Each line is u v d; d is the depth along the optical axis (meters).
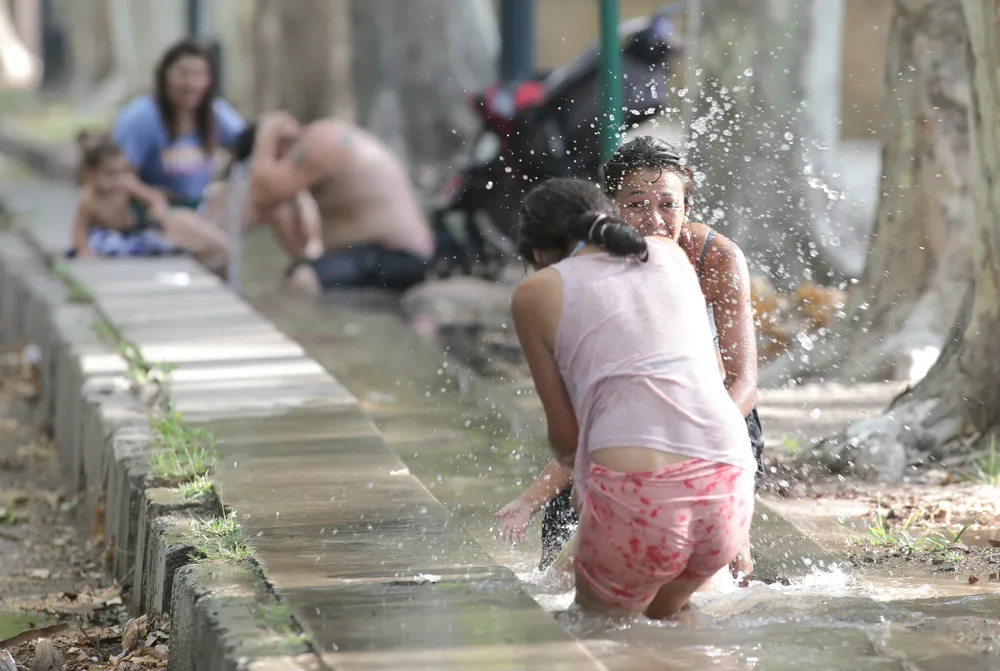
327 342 28.81
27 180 62.16
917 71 22.95
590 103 36.12
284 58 63.44
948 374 18.91
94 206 33.25
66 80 128.25
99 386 20.52
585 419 11.88
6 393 28.80
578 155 36.31
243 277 39.06
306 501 14.83
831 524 16.42
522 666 10.48
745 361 13.70
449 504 17.31
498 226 37.16
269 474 15.86
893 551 15.18
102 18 116.12
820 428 20.55
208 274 30.69
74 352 23.00
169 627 13.63
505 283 37.03
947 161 22.83
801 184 31.62
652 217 12.99
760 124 31.67
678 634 12.02
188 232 34.19
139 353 22.12
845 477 18.34
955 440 18.61
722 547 11.88
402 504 14.70
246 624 11.54
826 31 31.92
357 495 15.02
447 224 37.72
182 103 34.47
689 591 12.45
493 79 61.41
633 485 11.62
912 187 23.11
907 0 22.91
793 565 14.49
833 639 11.90
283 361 21.81
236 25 78.38
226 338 23.53
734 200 31.58
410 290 36.22
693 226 13.87
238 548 13.51
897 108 23.31
